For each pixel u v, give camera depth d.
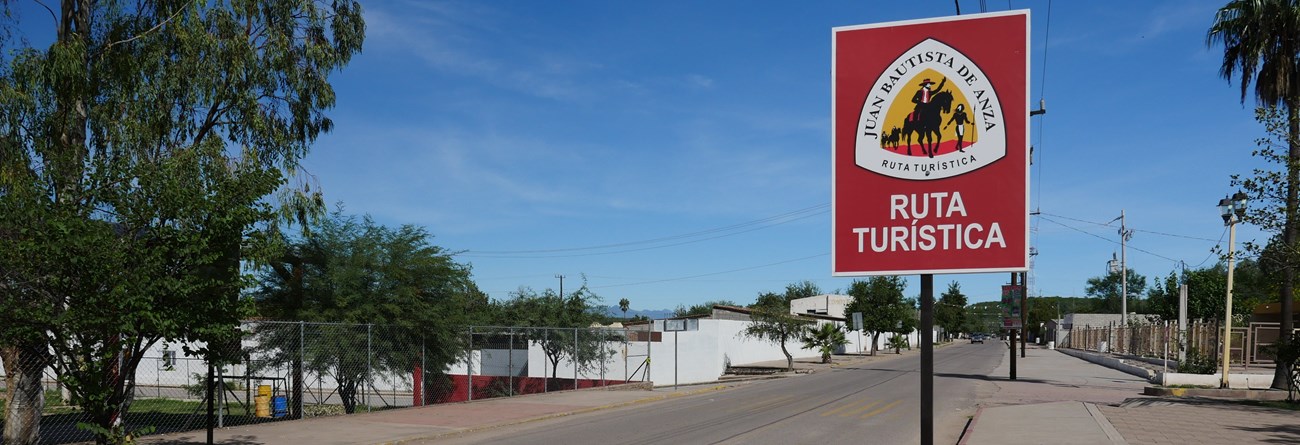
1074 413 15.38
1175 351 34.59
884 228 7.07
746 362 47.16
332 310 19.16
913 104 7.09
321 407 20.27
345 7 19.47
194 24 15.98
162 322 8.96
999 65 6.89
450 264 21.62
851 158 7.23
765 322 41.00
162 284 9.06
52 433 13.49
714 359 38.59
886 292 57.41
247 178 10.20
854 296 59.09
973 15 7.00
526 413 17.88
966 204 6.89
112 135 15.21
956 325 120.06
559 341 29.22
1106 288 133.88
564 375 32.12
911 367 41.00
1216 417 14.80
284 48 17.58
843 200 7.21
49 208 9.02
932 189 6.98
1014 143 6.80
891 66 7.17
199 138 16.97
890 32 7.20
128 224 9.30
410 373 22.11
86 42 15.17
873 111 7.19
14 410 12.03
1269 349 18.91
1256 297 43.72
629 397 22.30
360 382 20.05
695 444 12.91
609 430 15.02
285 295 19.66
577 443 13.23
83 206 9.34
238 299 10.05
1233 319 42.59
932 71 7.06
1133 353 45.69
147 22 16.41
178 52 16.44
